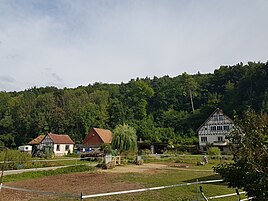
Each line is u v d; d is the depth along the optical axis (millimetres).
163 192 12766
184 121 81188
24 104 91500
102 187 14852
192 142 64750
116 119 87188
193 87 94125
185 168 27484
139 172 23375
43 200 11391
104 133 64812
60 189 14250
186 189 13539
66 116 88750
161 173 22375
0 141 81938
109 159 29125
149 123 82562
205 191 12992
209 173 22000
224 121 60500
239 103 74875
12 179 18688
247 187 5559
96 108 90625
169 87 104625
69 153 59000
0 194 12766
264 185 5188
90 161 36125
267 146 5520
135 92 96875
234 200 10914
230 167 6078
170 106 97250
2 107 96250
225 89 90812
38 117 86812
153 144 65188
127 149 38344
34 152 48531
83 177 19781
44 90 116000
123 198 11516
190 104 95750
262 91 72750
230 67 101938
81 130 87188
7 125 88000
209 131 62094
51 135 63312
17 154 28422
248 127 5918
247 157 5516
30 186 15438
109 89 120188
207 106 79375
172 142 62562
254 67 86688
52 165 28906
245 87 80000
